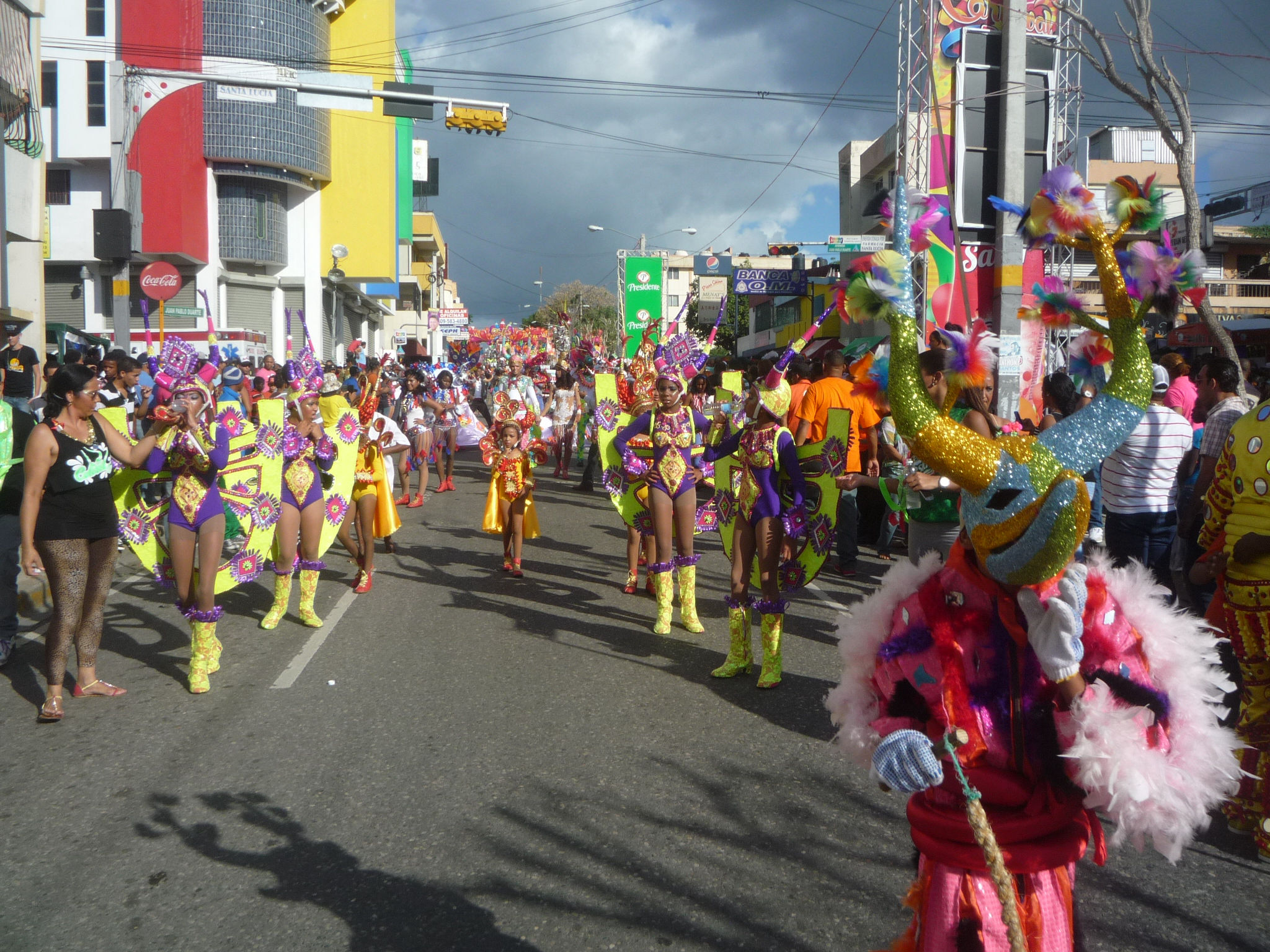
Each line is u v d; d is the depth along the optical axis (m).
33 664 7.04
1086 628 2.28
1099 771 2.12
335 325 37.25
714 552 11.77
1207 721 2.23
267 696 6.28
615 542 12.23
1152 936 3.48
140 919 3.65
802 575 6.45
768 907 3.68
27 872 4.02
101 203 29.31
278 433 7.01
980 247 17.05
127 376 12.05
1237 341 19.09
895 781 2.20
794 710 5.96
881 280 2.28
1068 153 17.55
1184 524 5.93
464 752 5.28
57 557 5.87
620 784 4.83
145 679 6.67
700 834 4.29
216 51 30.19
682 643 7.53
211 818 4.50
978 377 2.33
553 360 22.06
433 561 10.93
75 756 5.29
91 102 28.36
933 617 2.38
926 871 2.46
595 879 3.89
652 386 10.16
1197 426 9.04
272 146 30.83
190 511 6.25
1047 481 2.17
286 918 3.63
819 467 6.38
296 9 31.53
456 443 18.02
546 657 7.12
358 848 4.18
